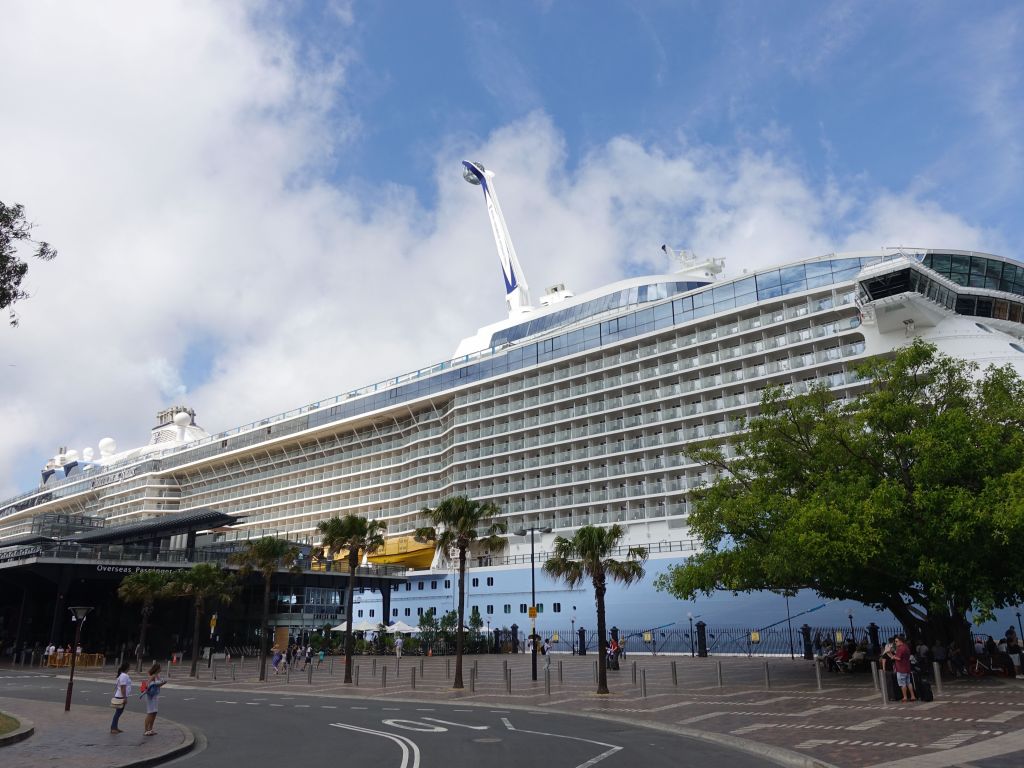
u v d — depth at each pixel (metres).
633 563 31.17
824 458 29.64
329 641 65.00
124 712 25.56
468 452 71.44
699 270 68.62
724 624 49.38
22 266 18.30
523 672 41.66
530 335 73.62
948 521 24.81
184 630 65.69
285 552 45.19
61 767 14.95
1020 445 25.66
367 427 87.94
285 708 27.03
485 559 65.94
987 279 48.28
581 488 61.03
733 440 33.97
